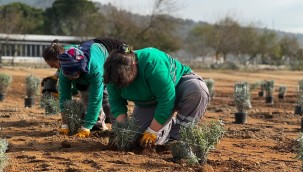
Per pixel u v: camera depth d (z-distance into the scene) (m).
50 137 7.67
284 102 18.44
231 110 14.20
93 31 54.38
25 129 8.55
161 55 6.48
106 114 8.64
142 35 53.88
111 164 5.96
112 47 7.94
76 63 7.32
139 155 6.46
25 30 63.81
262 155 6.95
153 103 6.73
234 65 55.88
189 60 73.25
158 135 6.77
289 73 51.69
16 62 48.88
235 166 6.04
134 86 6.42
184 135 6.05
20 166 5.83
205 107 6.81
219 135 6.09
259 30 76.94
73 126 7.95
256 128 10.00
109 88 6.71
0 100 14.92
